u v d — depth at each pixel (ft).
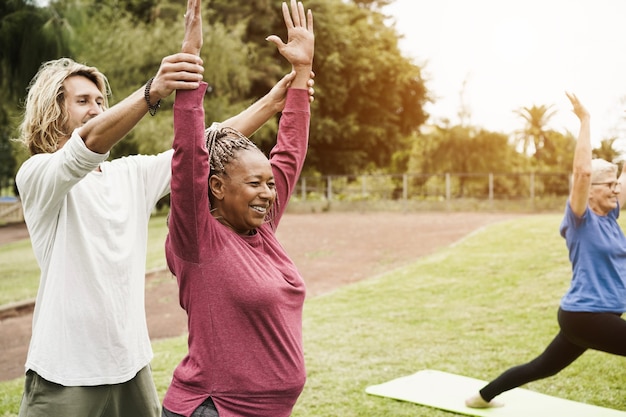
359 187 82.12
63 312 7.53
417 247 42.01
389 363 18.39
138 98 6.43
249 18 87.04
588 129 12.25
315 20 92.79
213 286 6.55
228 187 6.84
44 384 7.52
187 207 6.39
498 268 31.58
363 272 35.86
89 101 8.20
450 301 26.50
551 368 13.12
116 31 72.79
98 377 7.62
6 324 26.35
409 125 113.19
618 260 12.14
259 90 90.27
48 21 40.96
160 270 36.01
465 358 18.72
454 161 87.92
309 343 20.76
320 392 15.85
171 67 6.27
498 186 77.36
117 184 8.16
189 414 6.56
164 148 67.15
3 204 82.23
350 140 101.91
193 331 6.71
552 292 26.17
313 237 49.42
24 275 36.76
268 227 7.47
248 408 6.59
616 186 12.48
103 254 7.72
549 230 40.98
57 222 7.64
